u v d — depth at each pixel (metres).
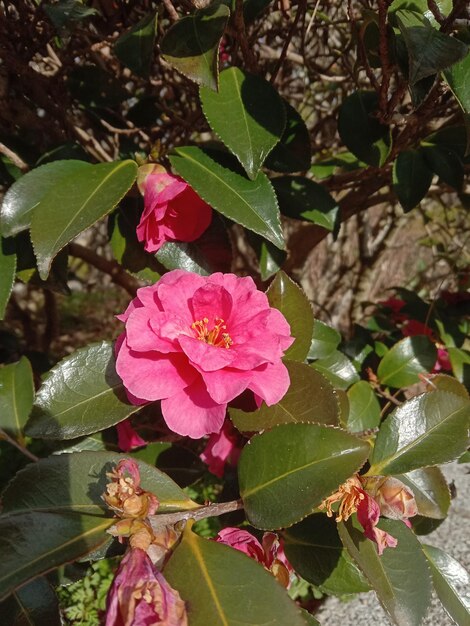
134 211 0.30
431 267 0.85
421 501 0.26
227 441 0.28
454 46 0.22
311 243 0.50
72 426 0.24
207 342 0.22
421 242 0.76
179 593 0.18
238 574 0.18
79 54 0.35
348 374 0.36
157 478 0.23
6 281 0.28
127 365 0.21
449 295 0.49
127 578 0.16
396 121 0.29
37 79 0.35
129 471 0.21
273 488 0.21
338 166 0.41
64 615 0.42
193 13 0.24
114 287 1.12
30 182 0.27
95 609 0.43
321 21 0.46
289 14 0.38
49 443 0.30
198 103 0.38
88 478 0.22
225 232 0.30
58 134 0.36
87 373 0.24
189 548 0.19
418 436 0.24
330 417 0.24
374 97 0.32
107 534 0.20
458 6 0.23
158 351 0.22
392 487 0.21
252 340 0.22
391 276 0.95
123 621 0.16
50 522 0.21
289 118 0.32
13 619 0.25
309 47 0.55
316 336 0.36
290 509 0.21
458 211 0.75
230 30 0.29
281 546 0.27
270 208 0.27
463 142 0.34
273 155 0.32
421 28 0.22
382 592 0.21
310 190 0.33
